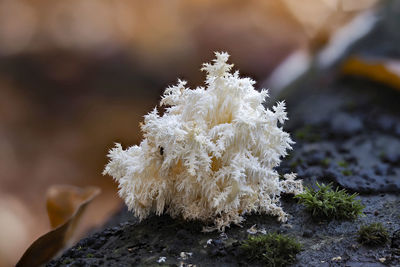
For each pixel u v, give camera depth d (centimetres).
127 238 49
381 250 47
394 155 59
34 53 117
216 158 47
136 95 110
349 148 62
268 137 48
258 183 48
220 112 47
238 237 48
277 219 49
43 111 108
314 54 91
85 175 94
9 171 92
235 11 126
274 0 121
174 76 113
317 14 113
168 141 45
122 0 125
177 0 126
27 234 82
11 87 110
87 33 121
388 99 73
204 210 48
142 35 123
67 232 48
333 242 47
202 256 46
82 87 111
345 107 72
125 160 47
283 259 46
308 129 67
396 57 84
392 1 102
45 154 98
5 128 100
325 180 55
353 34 94
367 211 51
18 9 123
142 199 47
